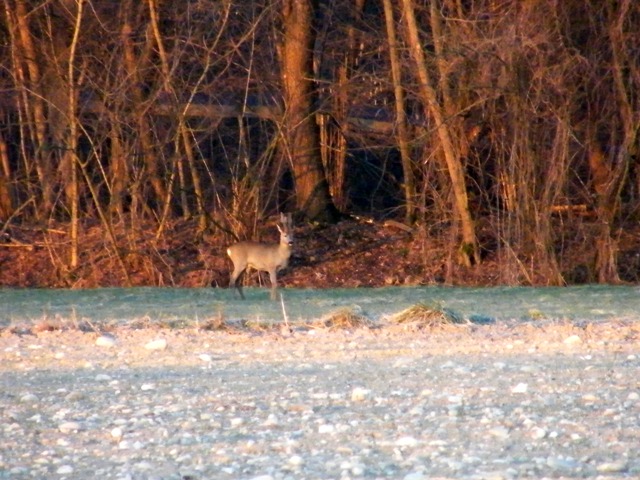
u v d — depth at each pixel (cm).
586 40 9044
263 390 4047
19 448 3183
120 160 9762
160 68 9706
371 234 10506
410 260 9956
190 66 10200
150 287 8906
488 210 9975
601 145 9369
